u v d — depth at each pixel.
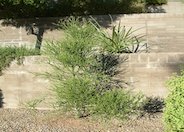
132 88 9.48
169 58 9.35
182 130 5.34
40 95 9.97
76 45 8.56
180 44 14.91
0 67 10.18
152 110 9.27
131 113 8.53
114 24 15.27
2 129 8.17
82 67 8.83
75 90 8.15
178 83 5.72
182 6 18.53
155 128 7.97
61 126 8.30
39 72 9.93
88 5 16.61
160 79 9.41
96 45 9.34
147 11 17.95
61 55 8.58
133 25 15.14
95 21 14.02
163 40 14.96
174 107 5.55
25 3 13.23
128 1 17.22
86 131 7.89
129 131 7.81
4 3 13.73
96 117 8.18
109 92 8.12
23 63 10.07
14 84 10.20
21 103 10.16
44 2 14.34
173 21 14.88
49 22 15.55
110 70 9.44
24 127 8.32
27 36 15.80
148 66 9.43
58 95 8.30
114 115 7.98
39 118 9.04
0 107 10.33
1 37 16.05
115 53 9.51
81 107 8.52
